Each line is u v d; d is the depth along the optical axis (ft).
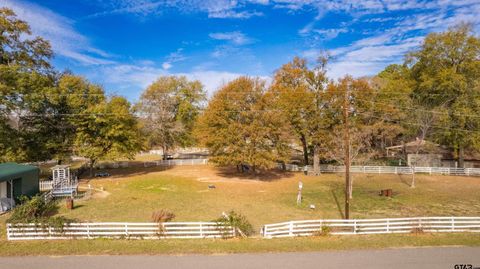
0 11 97.40
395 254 40.34
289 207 75.41
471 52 115.14
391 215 66.54
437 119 118.42
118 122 120.98
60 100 112.78
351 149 90.58
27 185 78.13
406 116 127.75
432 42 122.52
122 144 122.52
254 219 64.03
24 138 106.93
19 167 80.12
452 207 73.36
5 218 60.90
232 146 113.19
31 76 100.58
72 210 69.97
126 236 48.24
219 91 122.93
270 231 50.39
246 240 47.11
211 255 40.22
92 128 117.08
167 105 171.73
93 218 63.10
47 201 74.02
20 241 46.01
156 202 79.77
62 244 44.55
